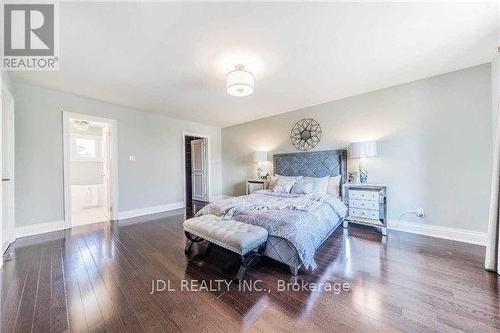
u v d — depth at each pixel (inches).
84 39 77.9
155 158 186.2
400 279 73.2
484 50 89.4
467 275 75.0
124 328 51.8
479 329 50.5
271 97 145.6
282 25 71.2
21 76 110.0
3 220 100.3
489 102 100.2
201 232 87.8
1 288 68.9
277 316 56.0
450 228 111.1
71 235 123.2
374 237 116.2
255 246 77.3
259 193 152.1
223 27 71.8
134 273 79.1
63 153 134.8
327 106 157.5
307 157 164.6
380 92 132.6
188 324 53.2
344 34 76.7
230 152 237.8
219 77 111.3
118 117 162.9
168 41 79.6
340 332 50.3
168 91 132.3
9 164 108.7
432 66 103.6
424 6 63.2
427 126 117.3
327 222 102.8
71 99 138.7
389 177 130.1
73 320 54.4
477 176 104.0
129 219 161.3
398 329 50.9
